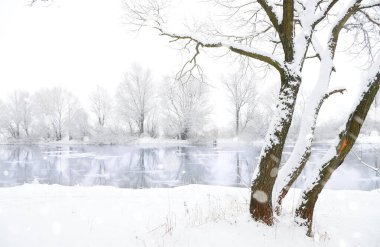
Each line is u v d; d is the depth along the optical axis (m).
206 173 24.44
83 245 5.70
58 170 26.66
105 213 7.49
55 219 6.84
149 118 58.03
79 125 60.75
